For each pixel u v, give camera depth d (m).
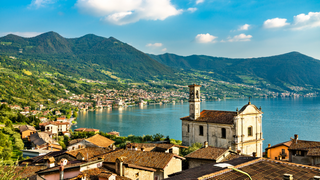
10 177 26.17
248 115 71.94
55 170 32.81
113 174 31.58
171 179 24.53
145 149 62.91
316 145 50.44
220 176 24.34
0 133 121.06
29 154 89.50
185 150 70.06
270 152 74.31
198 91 81.50
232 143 69.50
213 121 74.62
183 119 83.56
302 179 25.55
